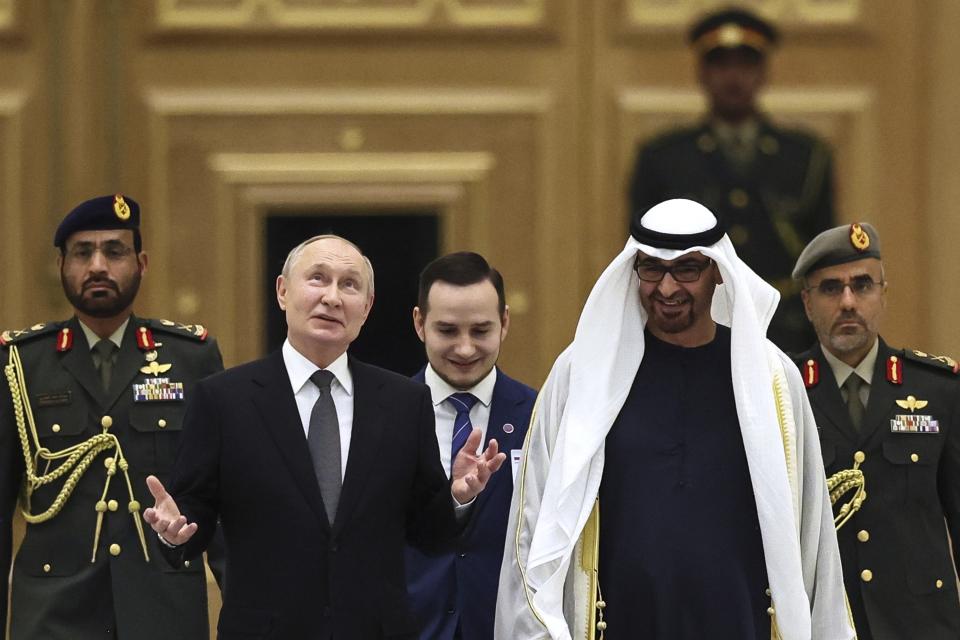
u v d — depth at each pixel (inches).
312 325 620.7
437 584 692.1
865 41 1109.1
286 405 622.2
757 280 652.1
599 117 1104.2
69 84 1093.1
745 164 1093.1
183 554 609.0
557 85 1106.7
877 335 742.5
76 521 714.8
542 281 1106.1
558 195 1106.7
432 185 1103.6
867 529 707.4
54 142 1092.5
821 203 1099.9
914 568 702.5
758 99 1099.9
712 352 647.1
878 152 1110.4
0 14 1092.5
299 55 1102.4
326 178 1099.9
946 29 1109.7
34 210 1090.1
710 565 614.2
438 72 1106.7
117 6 1096.2
